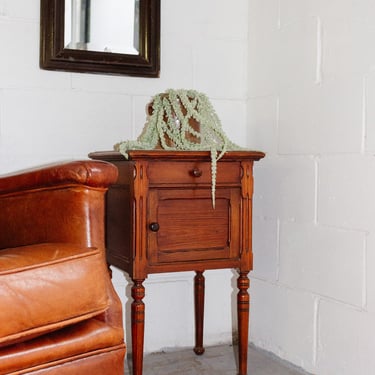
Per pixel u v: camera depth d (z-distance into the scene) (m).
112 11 1.95
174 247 1.62
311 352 1.80
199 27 2.11
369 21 1.56
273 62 2.01
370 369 1.56
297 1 1.87
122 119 2.00
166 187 1.60
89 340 1.07
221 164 1.67
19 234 1.35
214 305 2.16
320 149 1.76
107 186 1.24
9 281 0.96
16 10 1.84
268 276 2.03
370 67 1.56
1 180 1.38
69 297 1.04
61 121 1.92
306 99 1.82
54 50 1.87
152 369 1.88
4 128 1.84
